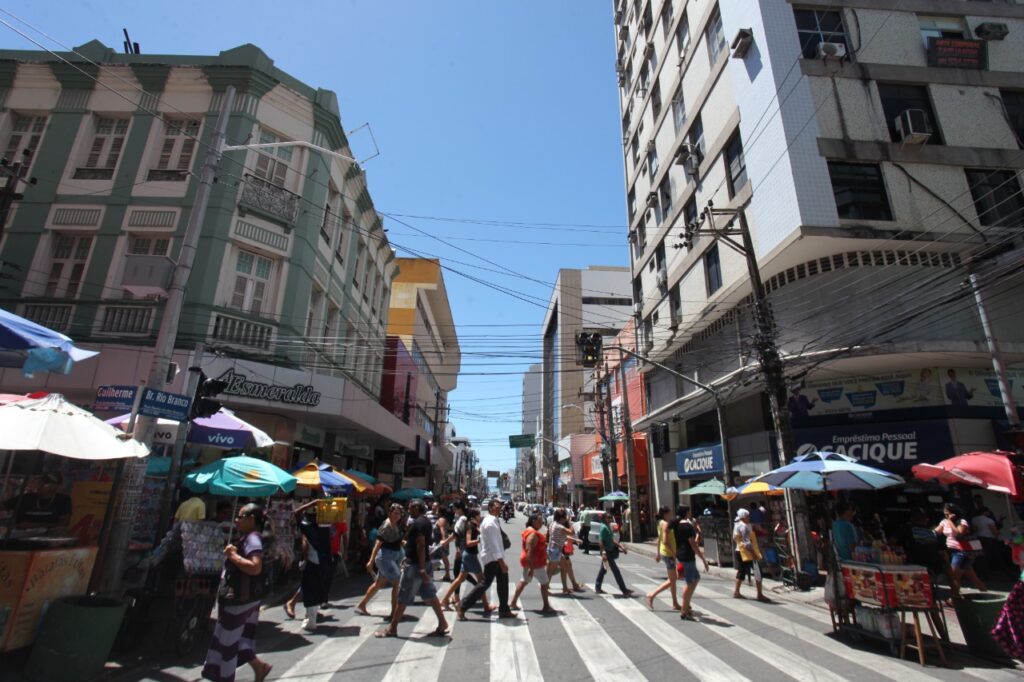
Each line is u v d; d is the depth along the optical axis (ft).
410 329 113.19
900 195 47.09
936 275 45.11
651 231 85.51
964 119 50.01
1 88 53.01
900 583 21.01
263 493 24.79
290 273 52.80
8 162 46.24
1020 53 52.75
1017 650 12.53
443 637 23.09
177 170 50.72
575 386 199.00
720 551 50.26
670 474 79.66
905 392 46.42
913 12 53.01
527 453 365.61
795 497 38.75
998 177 49.01
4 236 48.88
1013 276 39.04
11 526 19.48
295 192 55.42
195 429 30.55
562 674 18.34
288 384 48.24
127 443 19.15
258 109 53.62
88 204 50.11
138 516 28.09
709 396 63.77
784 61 50.03
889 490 46.62
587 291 211.00
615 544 35.60
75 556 18.98
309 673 18.21
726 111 58.59
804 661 20.01
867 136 48.32
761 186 50.78
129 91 53.31
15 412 17.28
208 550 20.45
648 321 87.40
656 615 28.17
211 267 48.01
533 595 34.91
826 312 47.01
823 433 48.91
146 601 20.43
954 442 43.11
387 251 87.86
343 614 27.76
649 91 86.79
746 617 27.96
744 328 55.47
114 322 46.78
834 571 25.05
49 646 16.37
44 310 47.16
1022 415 43.98
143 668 18.21
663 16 81.61
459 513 36.01
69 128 52.16
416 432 95.40
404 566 24.43
